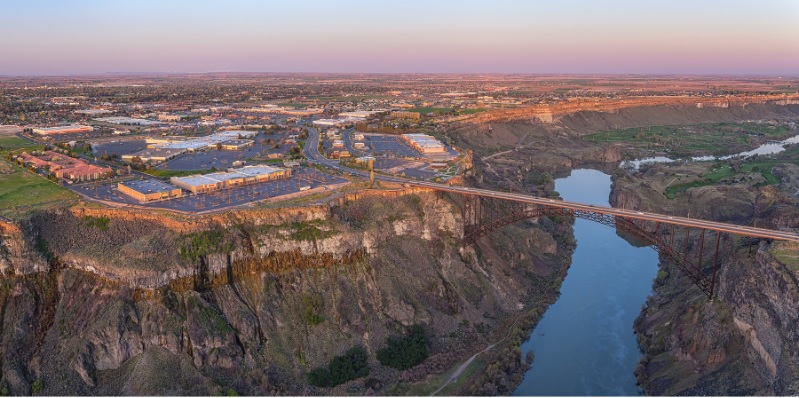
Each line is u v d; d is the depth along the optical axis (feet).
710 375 507.71
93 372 512.22
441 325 608.60
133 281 542.57
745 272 546.26
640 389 537.24
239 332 550.77
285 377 530.27
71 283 563.89
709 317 556.10
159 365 514.27
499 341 609.01
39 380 504.02
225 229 602.85
